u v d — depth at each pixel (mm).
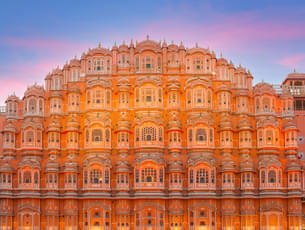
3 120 106562
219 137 96750
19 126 99812
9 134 96875
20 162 93000
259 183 92062
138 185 91375
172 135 95000
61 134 97812
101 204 91312
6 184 92062
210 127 95625
